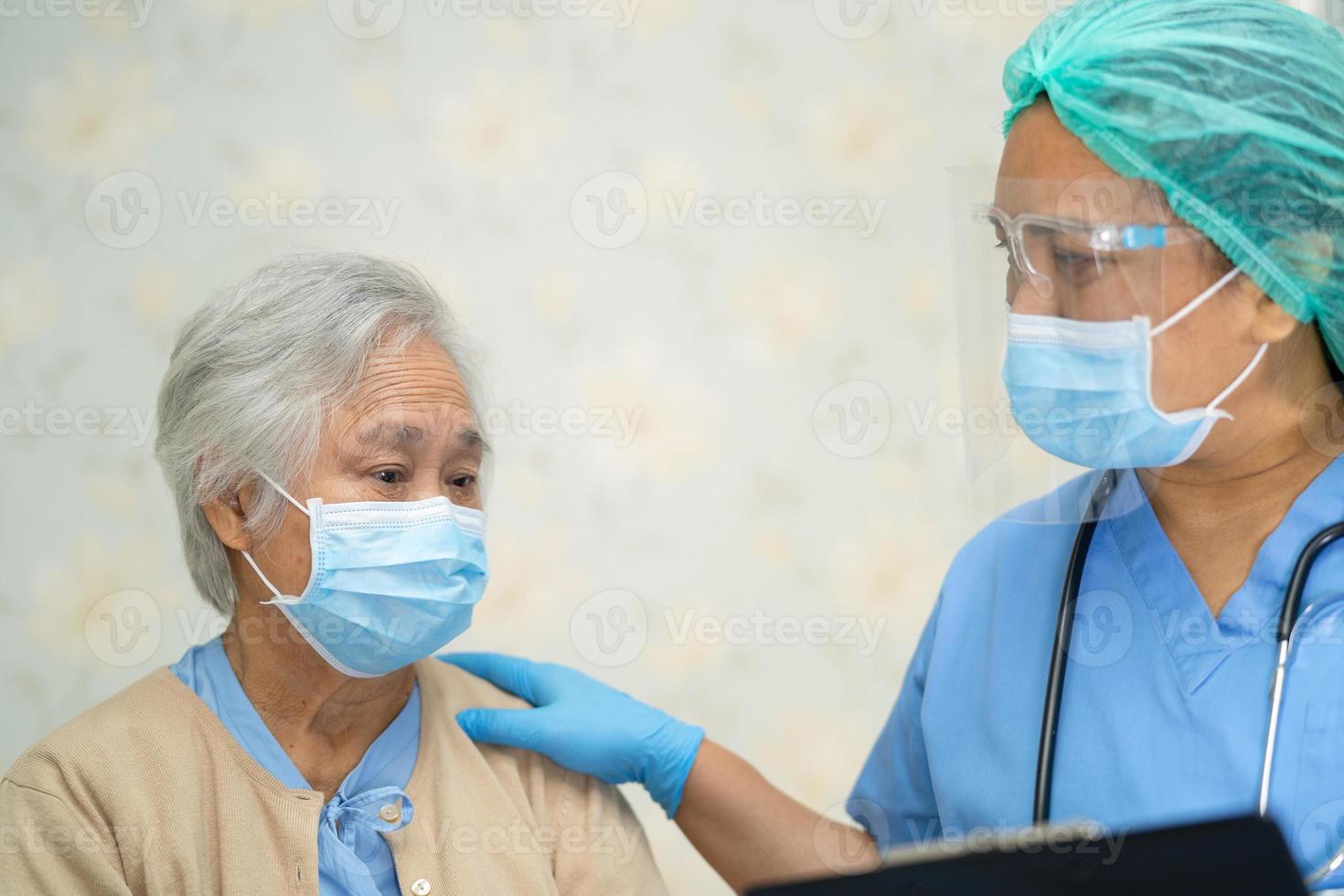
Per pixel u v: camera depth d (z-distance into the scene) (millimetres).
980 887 875
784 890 885
